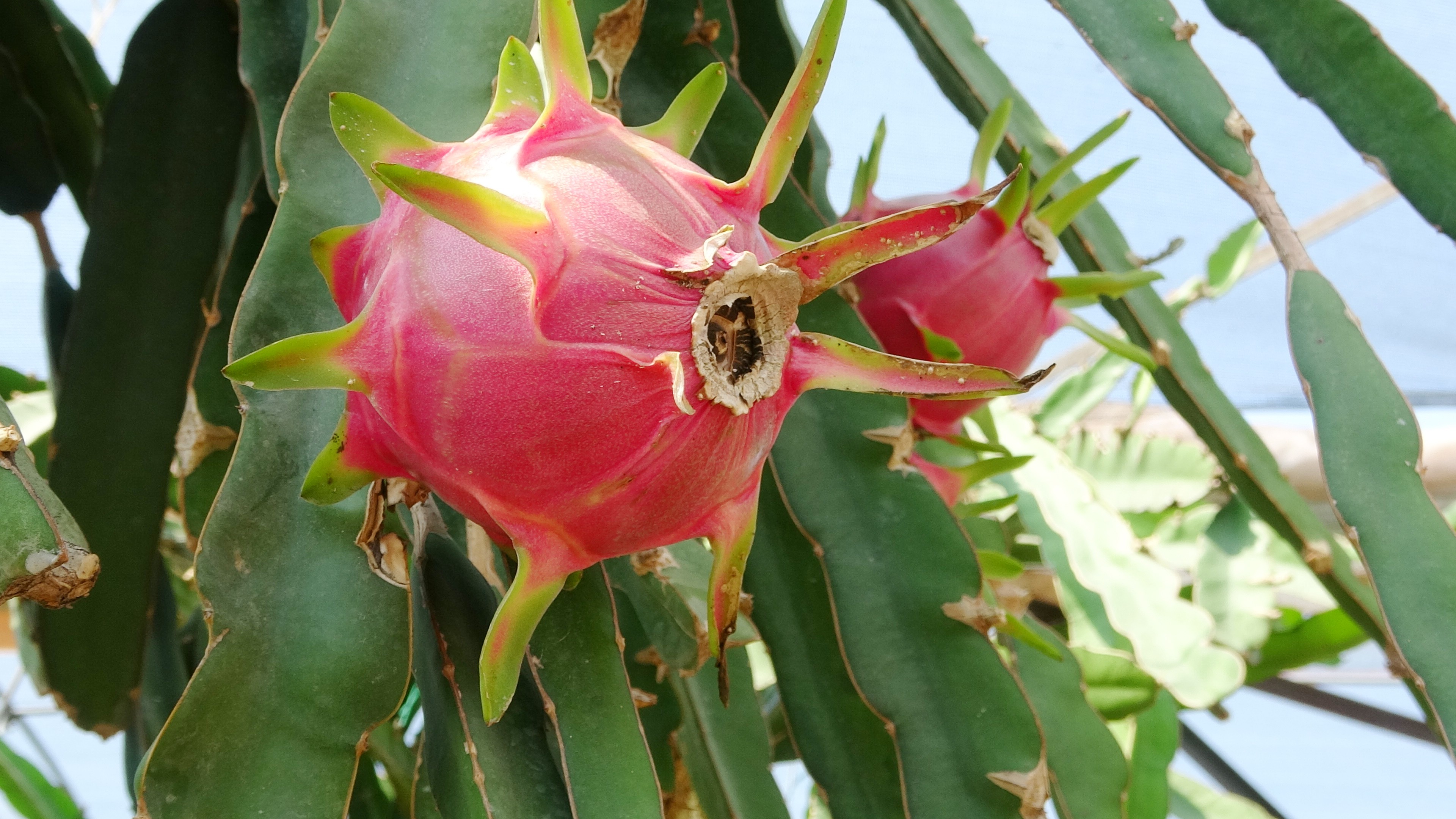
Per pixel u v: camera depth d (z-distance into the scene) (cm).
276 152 32
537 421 24
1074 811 52
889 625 38
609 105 39
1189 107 43
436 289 24
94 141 54
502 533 27
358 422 27
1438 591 37
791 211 40
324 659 29
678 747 45
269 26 41
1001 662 38
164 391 46
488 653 25
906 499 39
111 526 45
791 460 39
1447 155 42
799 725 40
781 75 48
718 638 27
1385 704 198
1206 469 93
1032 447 83
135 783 29
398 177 22
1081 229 50
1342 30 43
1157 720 70
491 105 32
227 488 30
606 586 31
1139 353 48
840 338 39
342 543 30
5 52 52
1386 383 39
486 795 29
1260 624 81
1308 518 46
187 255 47
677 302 24
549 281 24
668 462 24
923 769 37
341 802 28
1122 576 75
